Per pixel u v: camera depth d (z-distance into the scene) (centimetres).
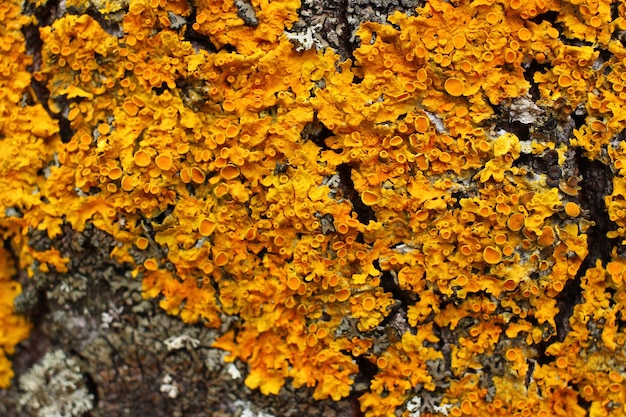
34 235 26
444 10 25
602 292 26
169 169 26
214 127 26
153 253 26
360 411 26
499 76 25
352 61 26
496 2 25
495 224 25
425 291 26
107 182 26
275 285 26
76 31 26
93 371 27
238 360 26
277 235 26
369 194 25
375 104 25
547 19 26
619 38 25
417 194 25
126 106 26
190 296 26
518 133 26
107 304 27
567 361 26
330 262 26
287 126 26
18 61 26
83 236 26
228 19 25
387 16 26
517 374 26
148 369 27
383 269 26
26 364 28
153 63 26
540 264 25
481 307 26
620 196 25
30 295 28
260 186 26
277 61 25
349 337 26
